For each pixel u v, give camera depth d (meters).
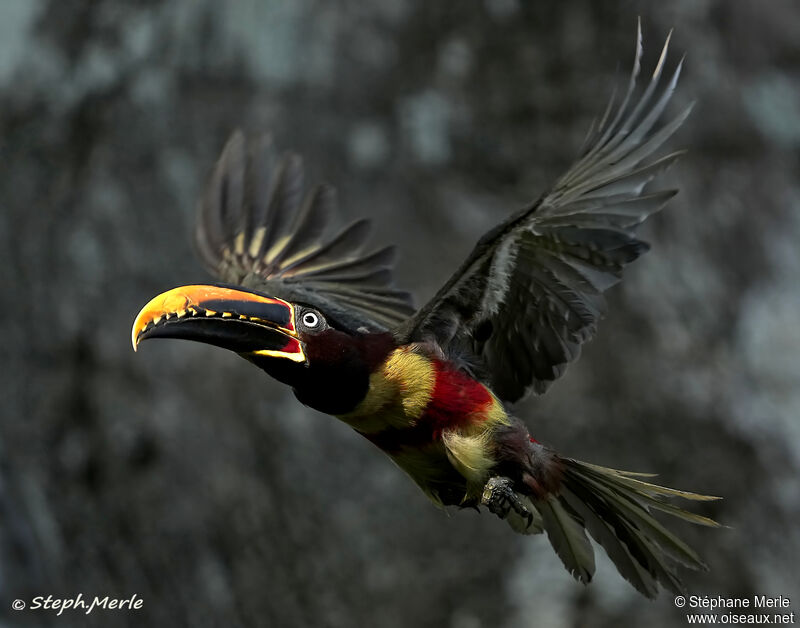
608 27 12.98
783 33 13.35
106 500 12.95
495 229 7.04
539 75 12.99
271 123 13.02
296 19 13.13
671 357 12.44
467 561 12.14
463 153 12.94
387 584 12.16
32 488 13.13
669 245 12.75
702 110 13.01
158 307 7.11
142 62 13.54
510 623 12.02
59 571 13.01
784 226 13.03
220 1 13.35
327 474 12.31
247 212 9.01
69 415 13.13
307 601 12.30
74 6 14.02
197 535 12.63
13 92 13.85
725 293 12.70
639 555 7.56
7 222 13.53
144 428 12.79
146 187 13.26
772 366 12.55
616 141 6.83
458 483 7.70
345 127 12.96
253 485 12.45
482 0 13.09
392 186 12.76
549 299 7.25
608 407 12.28
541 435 12.27
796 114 13.33
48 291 13.30
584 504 7.61
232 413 12.55
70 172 13.52
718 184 12.98
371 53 13.09
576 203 6.90
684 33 13.02
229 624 12.48
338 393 7.29
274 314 7.24
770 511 12.21
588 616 11.99
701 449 12.27
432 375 7.30
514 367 7.54
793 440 12.34
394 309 8.62
